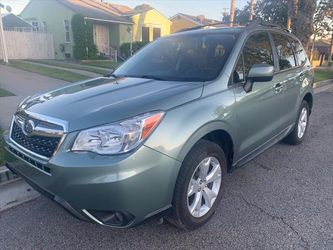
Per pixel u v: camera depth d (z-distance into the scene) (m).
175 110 2.53
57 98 2.84
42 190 2.46
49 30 27.53
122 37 28.61
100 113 2.36
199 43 3.69
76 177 2.20
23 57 24.11
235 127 3.13
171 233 2.86
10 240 2.76
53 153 2.32
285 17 18.08
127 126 2.26
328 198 3.54
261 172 4.24
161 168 2.35
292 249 2.66
